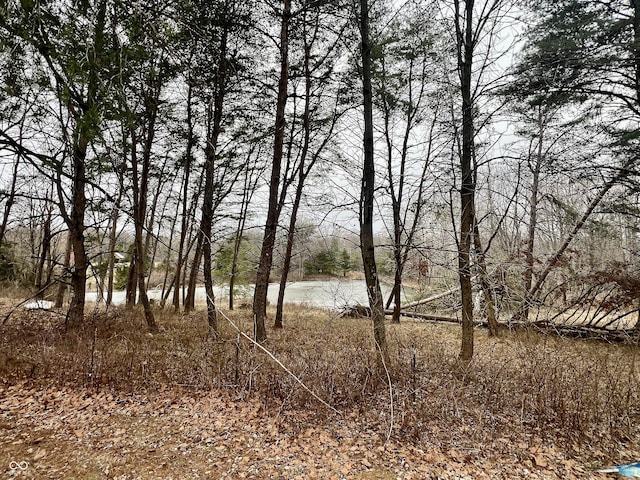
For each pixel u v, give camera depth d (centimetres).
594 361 684
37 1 376
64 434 436
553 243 1138
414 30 1060
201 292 2883
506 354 811
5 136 663
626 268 984
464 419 484
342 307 1185
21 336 768
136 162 986
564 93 843
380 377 575
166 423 470
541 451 418
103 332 870
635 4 823
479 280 809
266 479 368
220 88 912
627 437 446
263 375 587
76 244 872
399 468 386
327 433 452
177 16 458
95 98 516
